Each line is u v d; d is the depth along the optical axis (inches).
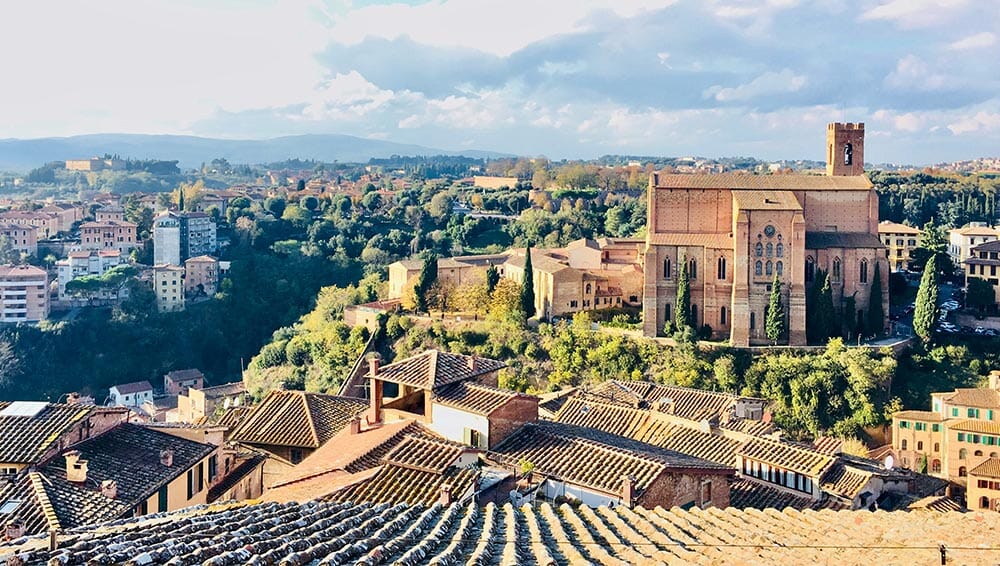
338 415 3002.0
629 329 6948.8
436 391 2449.6
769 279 6574.8
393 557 1037.2
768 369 6250.0
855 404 6038.4
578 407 3476.9
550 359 6796.3
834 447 3732.8
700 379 6368.1
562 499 1755.7
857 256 6747.1
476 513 1353.3
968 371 6368.1
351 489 1745.8
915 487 3481.8
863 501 2817.4
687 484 2076.8
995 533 1234.0
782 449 2925.7
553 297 7273.6
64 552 938.7
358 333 7396.7
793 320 6569.9
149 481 2261.3
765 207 6540.4
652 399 3927.2
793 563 1074.1
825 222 6875.0
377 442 2111.2
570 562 1073.5
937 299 6609.3
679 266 6702.8
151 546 973.8
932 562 1069.1
